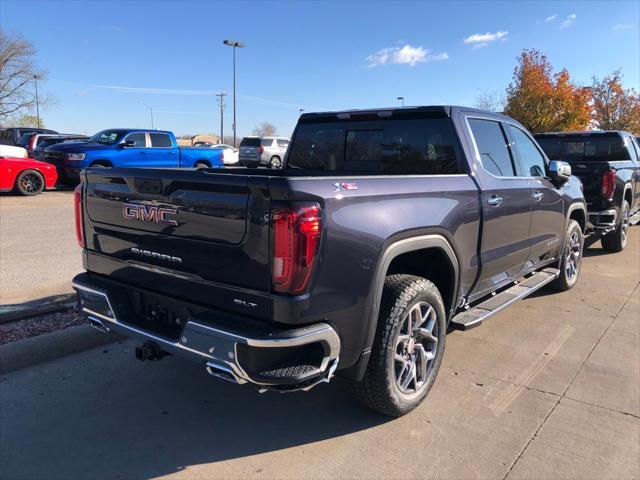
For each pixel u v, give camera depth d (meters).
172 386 3.79
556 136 9.38
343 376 3.02
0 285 5.67
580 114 29.19
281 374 2.58
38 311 4.73
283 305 2.52
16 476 2.75
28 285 5.69
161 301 3.11
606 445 3.08
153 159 16.94
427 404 3.55
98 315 3.36
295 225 2.49
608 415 3.41
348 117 4.57
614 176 7.80
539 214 4.97
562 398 3.63
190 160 18.12
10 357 3.93
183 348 2.79
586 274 7.20
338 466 2.88
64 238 8.46
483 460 2.93
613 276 7.09
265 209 2.52
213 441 3.12
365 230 2.80
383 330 3.06
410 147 4.24
